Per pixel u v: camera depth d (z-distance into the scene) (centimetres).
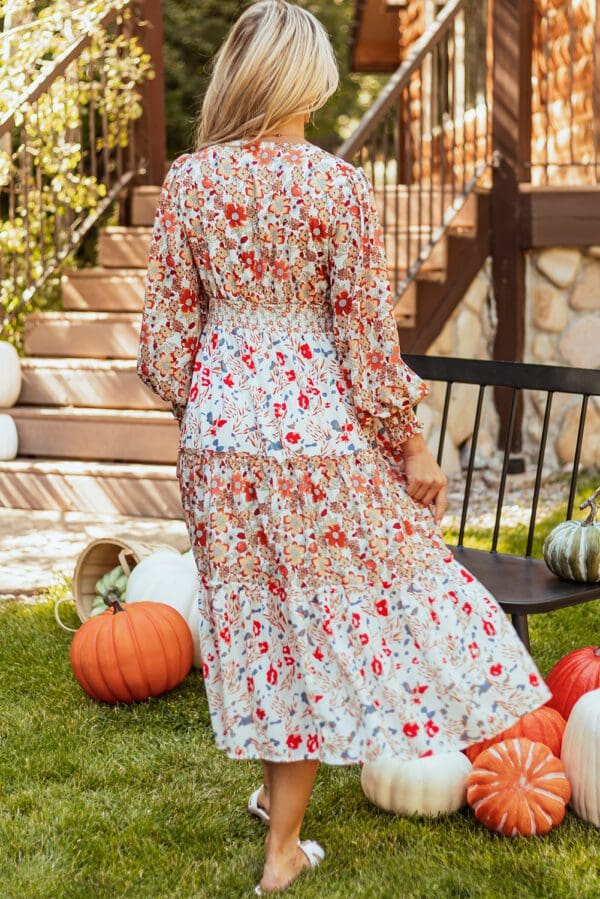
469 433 594
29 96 534
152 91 645
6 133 535
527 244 584
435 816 235
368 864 216
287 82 192
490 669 195
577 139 661
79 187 595
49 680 314
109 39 624
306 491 193
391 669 193
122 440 509
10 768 262
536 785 226
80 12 564
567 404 591
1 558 423
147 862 219
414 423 199
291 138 197
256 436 193
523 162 586
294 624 192
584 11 641
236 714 196
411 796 234
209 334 200
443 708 193
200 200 194
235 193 192
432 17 797
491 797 227
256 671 195
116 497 491
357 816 237
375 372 197
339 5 1548
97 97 605
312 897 202
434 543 201
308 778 202
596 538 244
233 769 261
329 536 194
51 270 592
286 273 193
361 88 1675
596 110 578
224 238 193
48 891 209
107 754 271
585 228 571
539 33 646
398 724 191
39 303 650
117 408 529
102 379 529
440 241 560
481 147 737
